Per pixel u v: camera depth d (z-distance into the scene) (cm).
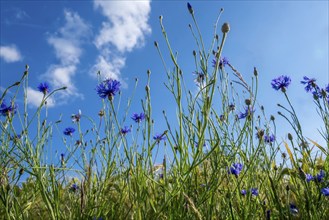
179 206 44
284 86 51
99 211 48
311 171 54
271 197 50
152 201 47
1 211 48
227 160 45
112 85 45
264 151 49
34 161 44
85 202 50
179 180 43
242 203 47
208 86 42
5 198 42
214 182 43
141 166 45
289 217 46
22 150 44
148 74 45
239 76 47
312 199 48
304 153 52
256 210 49
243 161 48
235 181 48
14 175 47
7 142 46
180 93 42
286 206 49
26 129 45
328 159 54
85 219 47
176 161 43
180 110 42
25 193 52
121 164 52
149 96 45
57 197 45
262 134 47
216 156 43
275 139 52
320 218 47
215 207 47
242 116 52
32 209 53
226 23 38
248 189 47
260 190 49
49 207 43
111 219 49
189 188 44
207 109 39
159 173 55
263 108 53
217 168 44
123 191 52
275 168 52
